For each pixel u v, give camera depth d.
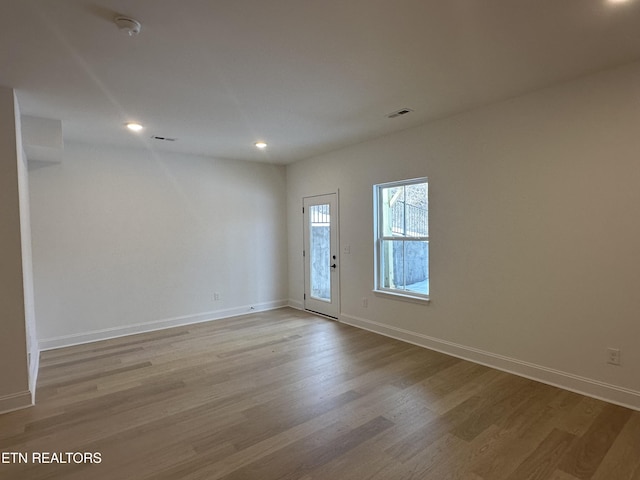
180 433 2.35
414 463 2.02
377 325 4.60
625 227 2.57
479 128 3.39
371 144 4.53
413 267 4.21
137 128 3.85
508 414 2.53
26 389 2.76
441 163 3.74
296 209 6.00
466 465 2.00
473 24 2.01
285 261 6.26
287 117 3.57
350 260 4.96
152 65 2.44
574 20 1.98
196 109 3.30
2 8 1.78
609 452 2.09
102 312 4.50
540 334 3.05
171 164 5.04
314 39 2.15
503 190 3.24
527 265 3.11
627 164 2.55
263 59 2.39
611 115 2.60
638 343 2.54
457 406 2.65
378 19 1.95
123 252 4.65
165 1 1.75
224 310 5.54
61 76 2.57
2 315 2.69
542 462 2.01
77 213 4.33
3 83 2.66
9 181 2.71
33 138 3.43
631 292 2.56
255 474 1.94
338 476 1.92
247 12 1.86
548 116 2.93
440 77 2.71
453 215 3.66
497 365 3.35
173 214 5.05
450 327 3.75
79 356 3.85
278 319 5.34
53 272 4.18
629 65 2.51
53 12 1.82
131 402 2.79
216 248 5.45
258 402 2.76
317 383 3.09
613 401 2.66
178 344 4.22
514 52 2.34
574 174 2.80
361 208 4.73
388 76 2.68
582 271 2.79
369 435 2.29
